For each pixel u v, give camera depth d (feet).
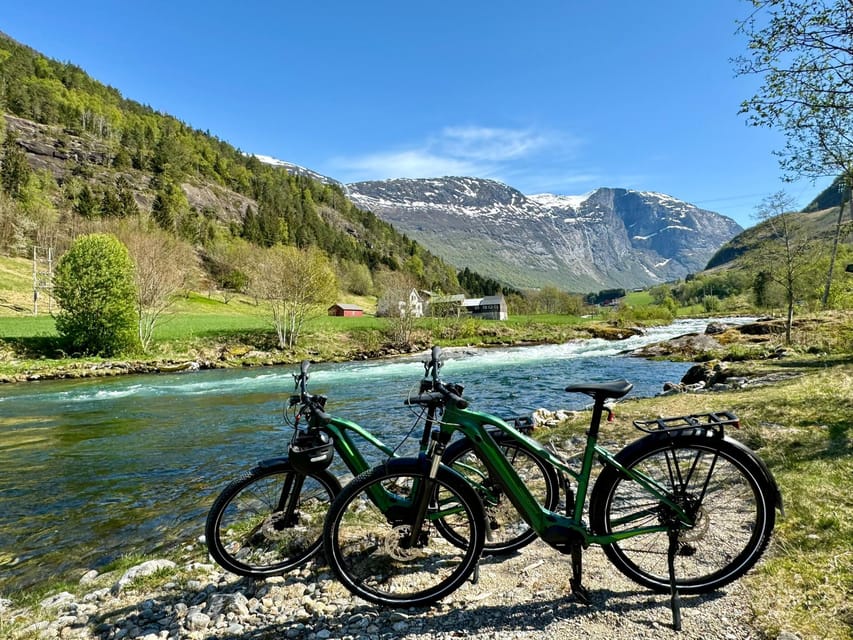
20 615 12.30
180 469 30.01
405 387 71.36
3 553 18.69
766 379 41.57
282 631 9.95
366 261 519.19
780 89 27.89
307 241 471.21
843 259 100.22
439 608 10.32
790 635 8.23
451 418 10.46
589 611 9.70
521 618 9.68
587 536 10.05
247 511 12.57
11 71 552.82
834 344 59.31
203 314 196.85
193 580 12.72
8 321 121.60
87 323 99.91
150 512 22.61
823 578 9.77
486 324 197.06
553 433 28.35
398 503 11.14
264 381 81.61
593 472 19.63
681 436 9.93
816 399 27.40
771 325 102.83
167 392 69.87
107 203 346.13
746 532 10.74
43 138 469.57
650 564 10.52
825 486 14.42
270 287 131.85
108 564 17.10
